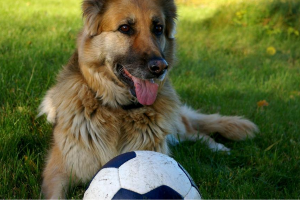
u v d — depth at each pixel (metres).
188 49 2.55
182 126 1.50
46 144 1.31
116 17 1.19
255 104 1.83
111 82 1.20
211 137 1.60
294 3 3.13
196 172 1.23
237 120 1.55
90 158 1.19
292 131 1.55
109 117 1.20
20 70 1.70
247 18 3.20
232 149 1.48
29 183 1.14
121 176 0.94
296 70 2.41
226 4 3.44
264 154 1.35
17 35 2.26
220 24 3.20
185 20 3.40
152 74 1.16
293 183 1.22
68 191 1.14
